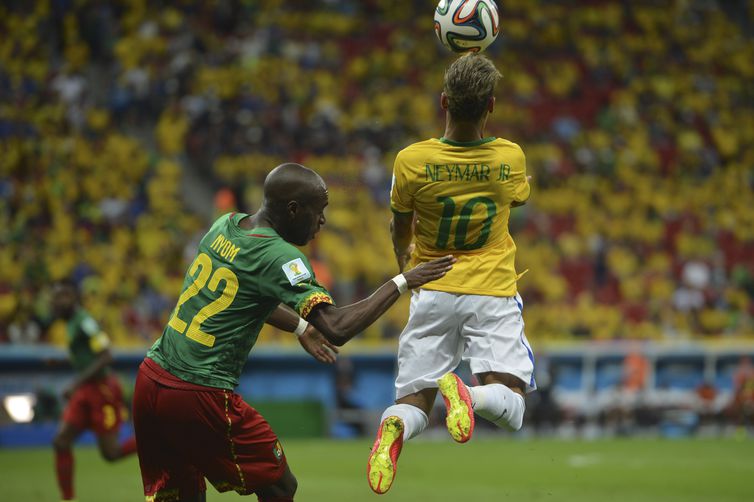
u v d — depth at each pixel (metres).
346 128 89.56
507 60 103.69
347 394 65.25
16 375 56.50
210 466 17.45
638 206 93.06
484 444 60.28
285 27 98.00
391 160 88.12
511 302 19.12
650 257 88.44
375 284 77.25
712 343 72.94
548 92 102.06
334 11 101.94
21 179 75.12
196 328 17.27
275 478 17.59
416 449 56.34
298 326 19.22
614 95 103.94
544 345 69.69
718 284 87.44
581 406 70.12
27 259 66.81
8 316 62.50
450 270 18.62
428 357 19.03
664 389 71.62
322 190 17.86
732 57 112.88
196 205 80.94
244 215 18.06
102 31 88.94
